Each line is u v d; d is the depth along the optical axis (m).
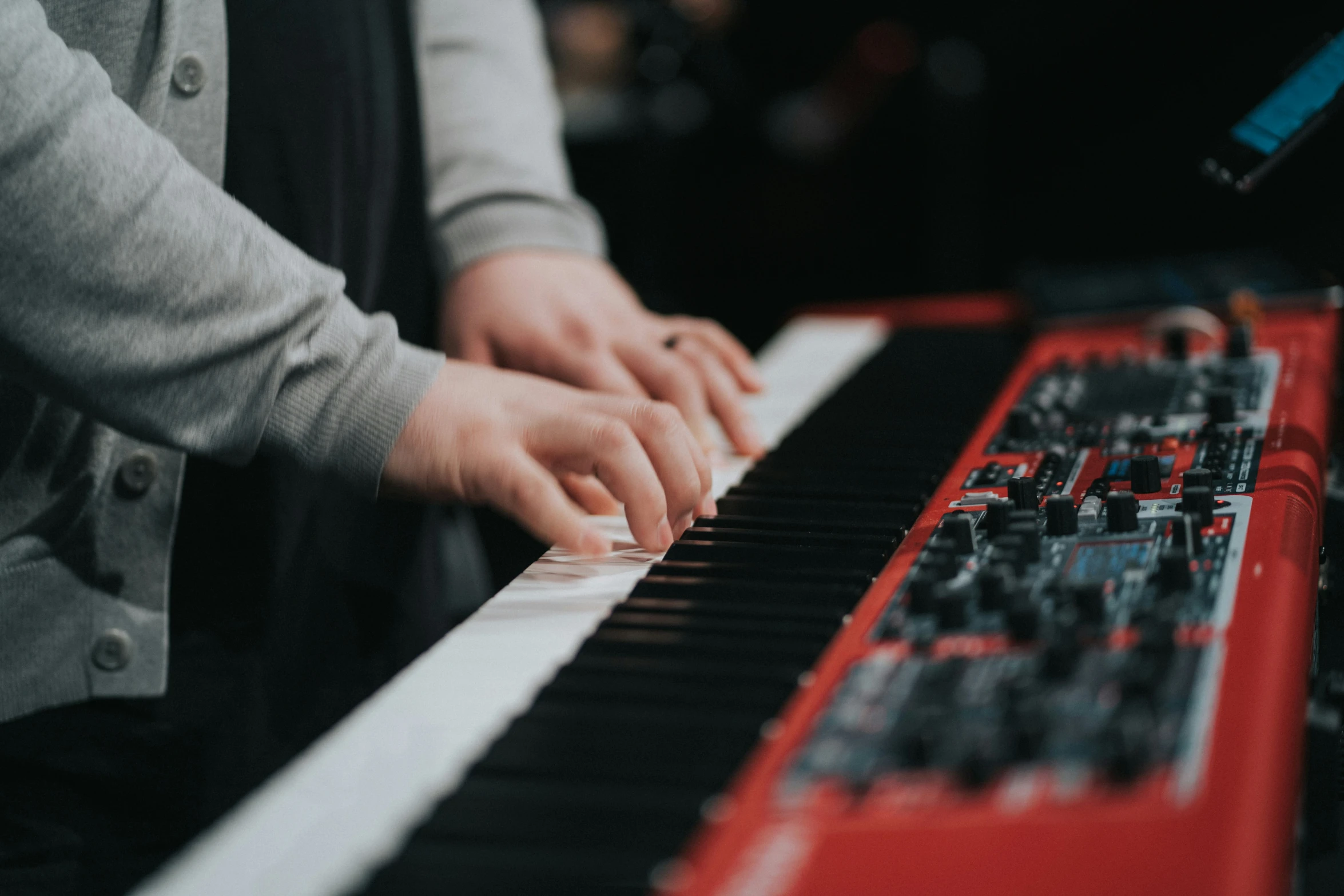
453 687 0.65
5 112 0.73
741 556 0.82
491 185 1.34
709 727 0.57
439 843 0.50
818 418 1.21
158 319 0.78
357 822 0.52
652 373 1.16
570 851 0.48
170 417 0.81
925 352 1.51
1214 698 0.53
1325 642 0.89
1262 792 0.47
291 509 1.22
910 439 1.11
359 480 0.86
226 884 0.48
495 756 0.56
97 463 1.00
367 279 1.31
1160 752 0.50
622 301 1.32
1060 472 0.93
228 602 1.21
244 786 1.18
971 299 1.87
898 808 0.49
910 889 0.44
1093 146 4.21
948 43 4.08
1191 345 1.33
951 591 0.66
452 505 1.53
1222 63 3.85
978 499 0.90
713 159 4.70
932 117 4.14
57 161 0.74
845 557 0.80
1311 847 0.63
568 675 0.64
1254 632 0.59
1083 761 0.50
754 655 0.65
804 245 4.83
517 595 0.78
